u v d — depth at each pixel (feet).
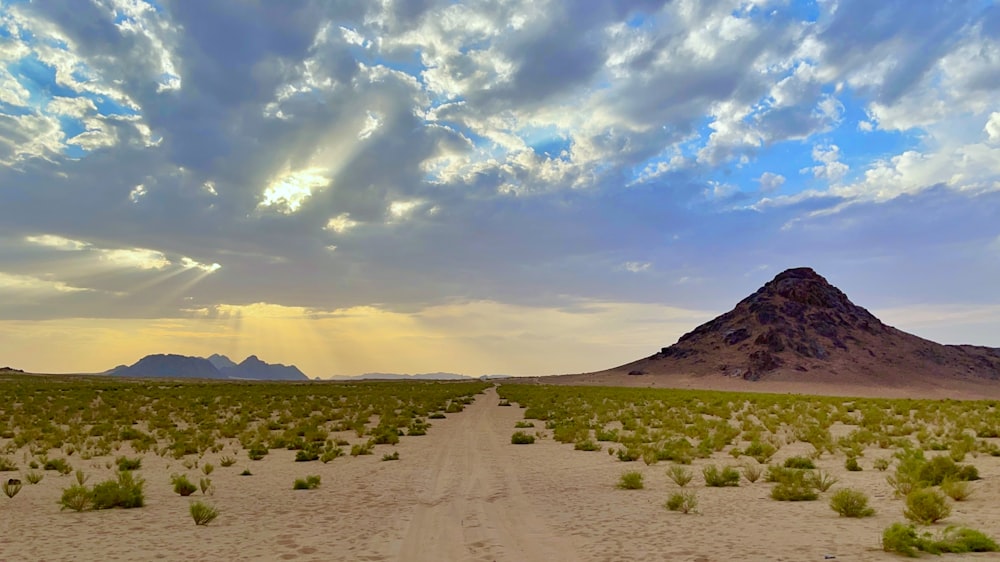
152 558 34.30
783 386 449.89
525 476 66.03
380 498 54.24
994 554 30.96
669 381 506.48
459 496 54.44
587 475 66.03
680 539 36.32
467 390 306.35
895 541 31.42
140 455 84.79
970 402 195.21
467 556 33.88
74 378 463.01
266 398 215.72
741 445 92.27
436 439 106.42
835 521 40.24
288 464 78.07
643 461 76.23
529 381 563.07
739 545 34.22
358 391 278.26
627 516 44.21
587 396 245.65
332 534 40.11
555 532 39.52
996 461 68.13
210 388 287.48
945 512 38.52
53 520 45.37
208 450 91.76
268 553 35.24
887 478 51.26
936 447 78.18
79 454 85.61
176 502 53.01
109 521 44.96
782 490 49.19
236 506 51.08
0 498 55.01
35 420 131.03
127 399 200.54
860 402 198.18
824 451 81.20
